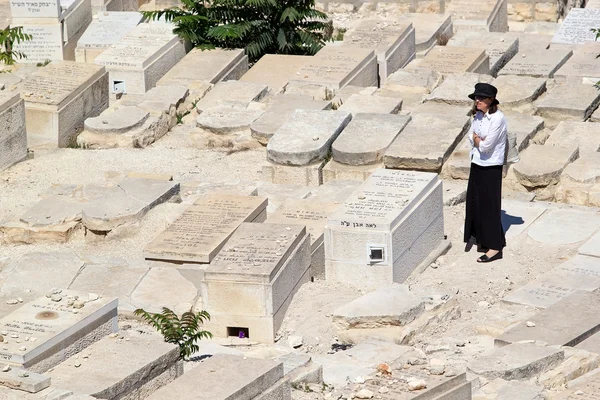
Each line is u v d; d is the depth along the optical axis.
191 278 20.58
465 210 22.59
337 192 23.84
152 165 27.03
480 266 21.27
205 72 31.89
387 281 20.33
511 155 21.62
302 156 25.41
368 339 18.11
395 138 25.81
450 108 28.44
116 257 21.78
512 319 18.91
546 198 24.70
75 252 22.36
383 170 22.23
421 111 28.47
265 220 22.67
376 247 20.19
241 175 26.28
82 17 35.09
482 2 38.72
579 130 26.83
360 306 18.73
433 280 20.78
